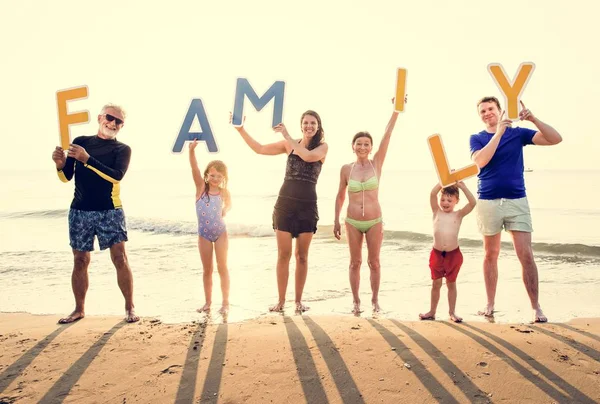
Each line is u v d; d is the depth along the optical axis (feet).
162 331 12.62
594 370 9.61
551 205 78.43
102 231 13.78
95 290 20.47
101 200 13.75
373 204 15.84
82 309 14.53
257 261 28.17
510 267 26.00
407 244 36.32
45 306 17.79
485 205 14.55
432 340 11.56
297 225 15.31
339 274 24.36
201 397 8.62
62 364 10.23
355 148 15.80
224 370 9.82
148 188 166.71
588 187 139.85
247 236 43.39
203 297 19.15
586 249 31.99
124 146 14.30
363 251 31.63
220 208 16.14
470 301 18.52
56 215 66.18
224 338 11.88
